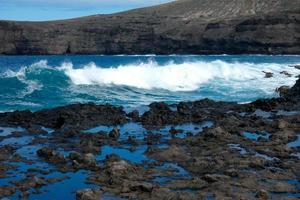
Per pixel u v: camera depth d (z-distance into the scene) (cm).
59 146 1534
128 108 2408
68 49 17888
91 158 1308
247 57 12156
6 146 1502
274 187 1088
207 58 11331
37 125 1911
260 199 1005
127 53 17350
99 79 3284
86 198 1021
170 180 1154
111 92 3097
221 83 3744
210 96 3075
